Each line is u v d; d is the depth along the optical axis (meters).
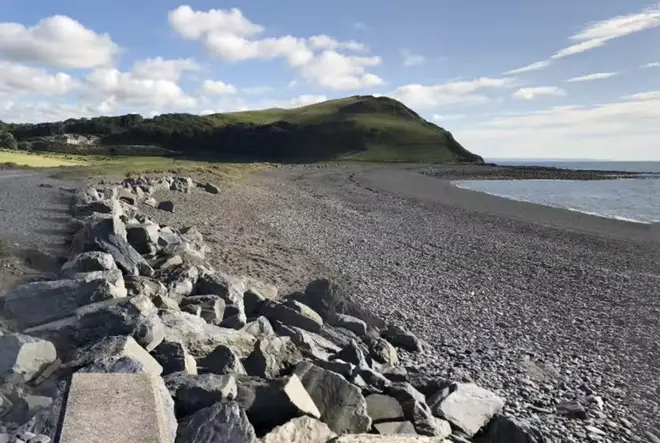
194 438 5.44
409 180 88.31
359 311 13.48
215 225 26.81
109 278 9.49
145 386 5.02
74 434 4.33
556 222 40.47
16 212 20.80
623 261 26.69
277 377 7.70
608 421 9.77
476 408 8.63
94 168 56.88
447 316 16.08
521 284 21.06
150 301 9.00
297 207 41.50
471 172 121.19
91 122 179.88
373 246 26.81
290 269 19.45
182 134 182.88
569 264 25.34
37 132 160.38
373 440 6.33
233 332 9.54
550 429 9.16
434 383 9.27
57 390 5.89
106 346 6.89
